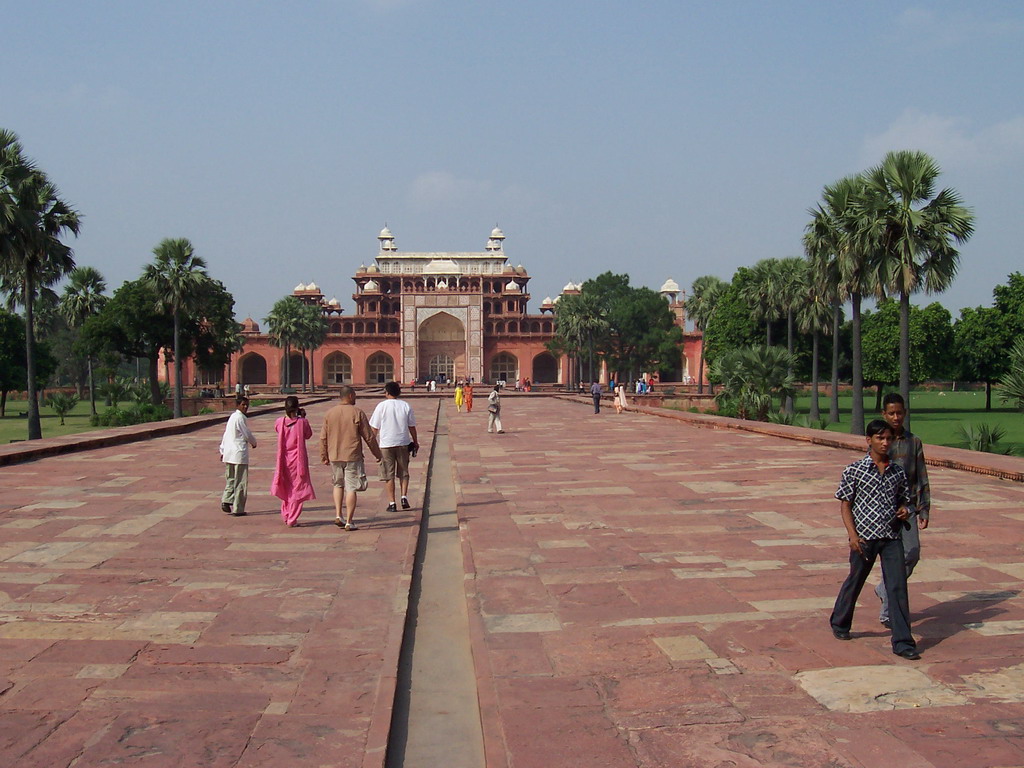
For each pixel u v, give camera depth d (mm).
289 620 4676
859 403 21172
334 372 68188
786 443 14680
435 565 6320
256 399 42281
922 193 17172
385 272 72500
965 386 71938
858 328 21219
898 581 4012
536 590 5250
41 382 39719
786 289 30969
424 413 27375
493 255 73438
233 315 40188
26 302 20031
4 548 6406
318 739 3225
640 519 7504
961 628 4379
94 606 4910
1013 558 5863
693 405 40219
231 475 7805
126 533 6977
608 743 3172
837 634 4227
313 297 69125
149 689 3684
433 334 66562
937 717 3328
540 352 65750
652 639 4285
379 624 4617
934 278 17281
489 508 8156
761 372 23562
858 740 3146
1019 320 35625
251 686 3732
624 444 14758
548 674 3854
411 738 3508
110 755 3070
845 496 4160
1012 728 3227
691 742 3162
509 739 3211
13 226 18375
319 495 9133
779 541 6531
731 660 3969
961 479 9461
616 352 57500
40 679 3783
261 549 6430
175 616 4730
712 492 8977
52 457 12516
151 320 36344
